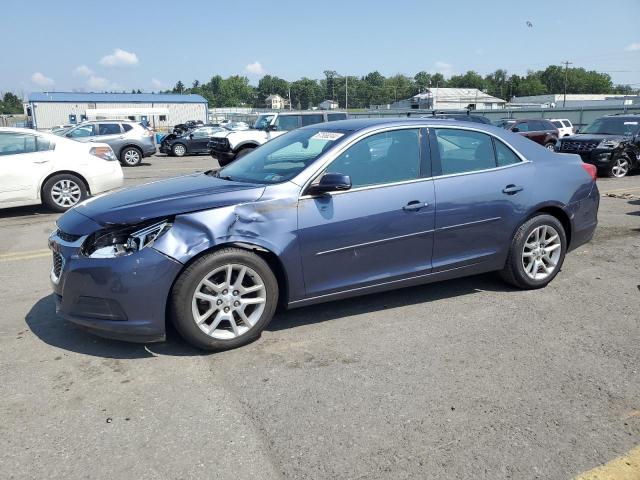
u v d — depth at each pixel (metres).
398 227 4.31
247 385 3.44
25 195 9.30
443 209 4.49
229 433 2.95
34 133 9.48
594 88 132.00
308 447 2.82
